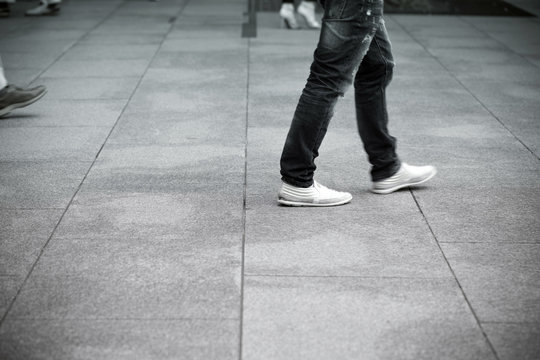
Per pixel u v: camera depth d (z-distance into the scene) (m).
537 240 3.53
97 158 4.67
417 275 3.17
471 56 7.76
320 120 3.68
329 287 3.05
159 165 4.54
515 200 4.03
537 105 5.96
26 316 2.83
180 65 7.22
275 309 2.88
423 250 3.41
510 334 2.72
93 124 5.39
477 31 9.20
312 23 9.28
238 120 5.47
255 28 9.23
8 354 2.58
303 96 3.67
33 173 4.41
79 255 3.34
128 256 3.33
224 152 4.77
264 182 4.25
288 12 9.16
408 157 4.71
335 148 4.87
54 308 2.89
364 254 3.36
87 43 8.30
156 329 2.73
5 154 4.75
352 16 3.45
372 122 3.93
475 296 3.00
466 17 10.23
